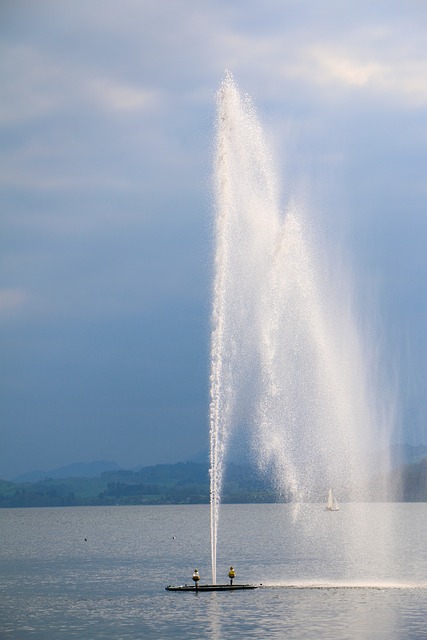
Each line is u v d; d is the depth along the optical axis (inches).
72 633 5797.2
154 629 5807.1
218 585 7667.3
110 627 5969.5
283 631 5615.2
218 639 5442.9
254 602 6781.5
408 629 5629.9
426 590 7416.3
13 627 6107.3
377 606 6515.8
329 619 5984.3
